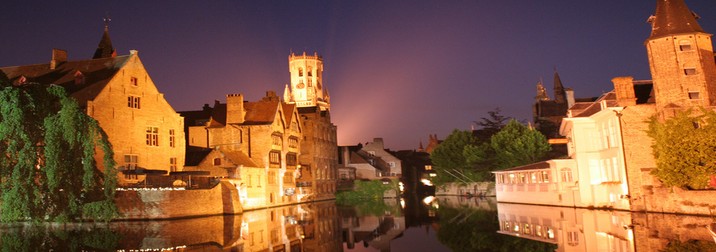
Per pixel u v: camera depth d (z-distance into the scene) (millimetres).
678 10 39000
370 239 31016
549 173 49469
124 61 53844
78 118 33781
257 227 37000
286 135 70750
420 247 27031
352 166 103125
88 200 35875
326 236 32531
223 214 47469
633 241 24672
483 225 35656
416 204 67625
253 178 60594
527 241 26922
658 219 33031
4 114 30984
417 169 128875
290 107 74938
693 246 22234
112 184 36250
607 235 27250
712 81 37812
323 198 86250
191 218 43500
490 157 78812
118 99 51938
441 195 92562
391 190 89125
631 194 38938
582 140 45344
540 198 51250
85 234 32344
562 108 88812
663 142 35750
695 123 36344
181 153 58438
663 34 38562
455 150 89750
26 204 31141
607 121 42281
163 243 28031
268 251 25875
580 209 43531
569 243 25438
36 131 33125
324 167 88438
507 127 74500
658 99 38625
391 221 42625
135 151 52906
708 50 38375
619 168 40188
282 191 69250
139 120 53812
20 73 57719
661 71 38406
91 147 34594
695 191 34375
